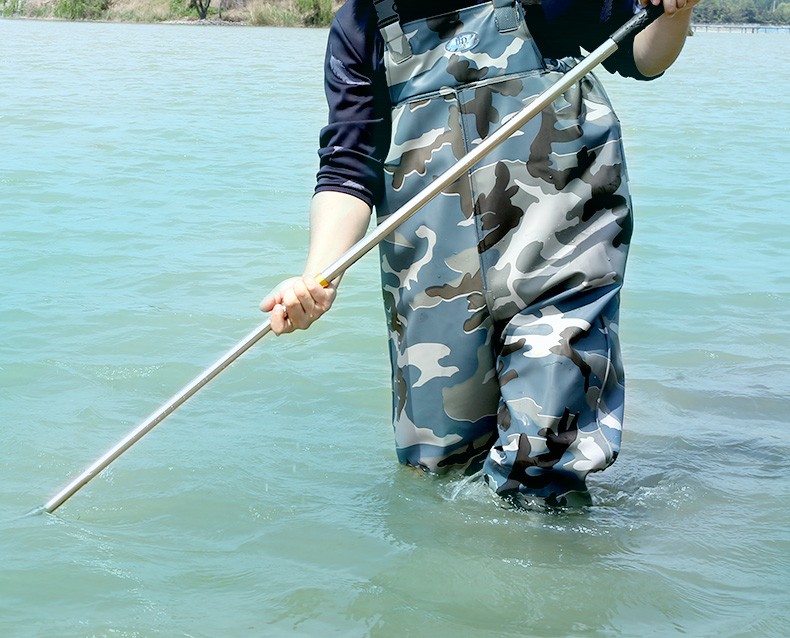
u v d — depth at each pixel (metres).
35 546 2.71
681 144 11.25
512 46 2.82
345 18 2.88
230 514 2.92
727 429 3.67
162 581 2.55
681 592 2.50
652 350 4.52
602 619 2.38
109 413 3.70
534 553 2.69
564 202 2.84
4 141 10.65
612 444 2.82
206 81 19.70
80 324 4.71
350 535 2.79
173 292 5.28
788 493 3.11
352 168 2.89
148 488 3.08
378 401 3.84
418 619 2.38
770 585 2.54
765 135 12.24
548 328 2.83
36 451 3.35
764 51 43.84
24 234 6.48
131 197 7.77
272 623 2.36
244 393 3.90
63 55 28.36
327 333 4.63
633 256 6.12
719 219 7.18
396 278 2.98
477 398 3.00
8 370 4.10
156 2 65.75
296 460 3.29
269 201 7.71
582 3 2.87
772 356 4.46
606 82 20.80
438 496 3.01
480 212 2.86
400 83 2.86
